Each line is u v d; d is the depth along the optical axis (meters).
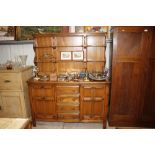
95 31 2.49
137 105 2.33
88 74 2.47
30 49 2.77
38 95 2.36
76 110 2.37
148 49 2.08
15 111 2.56
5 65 2.70
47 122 2.63
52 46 2.48
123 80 2.23
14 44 2.76
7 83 2.43
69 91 2.30
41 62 2.59
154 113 2.34
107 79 2.32
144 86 2.24
